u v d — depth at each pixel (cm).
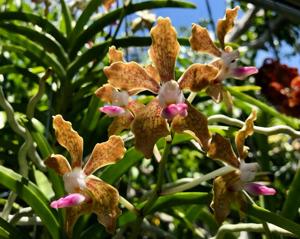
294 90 42
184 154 45
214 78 17
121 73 16
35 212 20
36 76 30
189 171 44
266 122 30
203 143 17
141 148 16
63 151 26
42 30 31
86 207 17
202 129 16
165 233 27
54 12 41
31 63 35
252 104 28
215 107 49
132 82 17
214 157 17
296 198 23
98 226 22
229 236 24
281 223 18
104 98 18
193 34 17
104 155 17
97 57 29
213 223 27
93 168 17
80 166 17
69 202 16
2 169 20
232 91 28
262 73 43
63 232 21
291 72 43
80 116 31
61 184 21
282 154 45
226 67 17
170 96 16
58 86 31
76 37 31
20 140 27
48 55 30
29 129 22
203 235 28
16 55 37
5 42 37
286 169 45
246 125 17
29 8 41
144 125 16
